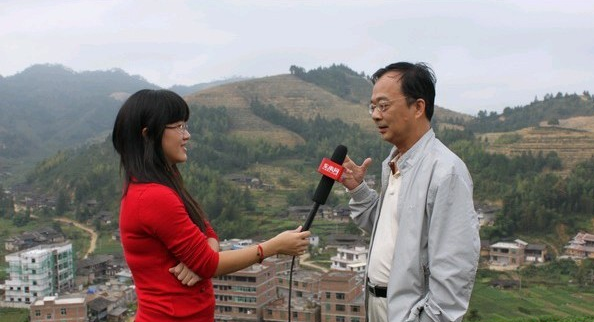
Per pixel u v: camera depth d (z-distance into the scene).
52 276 43.88
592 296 38.31
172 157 2.73
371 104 3.05
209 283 2.75
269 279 31.66
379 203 3.28
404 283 2.84
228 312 30.89
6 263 51.84
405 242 2.87
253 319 30.30
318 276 34.78
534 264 46.44
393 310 2.87
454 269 2.71
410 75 2.92
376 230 3.22
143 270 2.59
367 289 3.25
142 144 2.64
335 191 81.31
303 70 161.38
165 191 2.54
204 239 2.60
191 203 2.76
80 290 44.97
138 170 2.60
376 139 103.75
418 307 2.78
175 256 2.58
